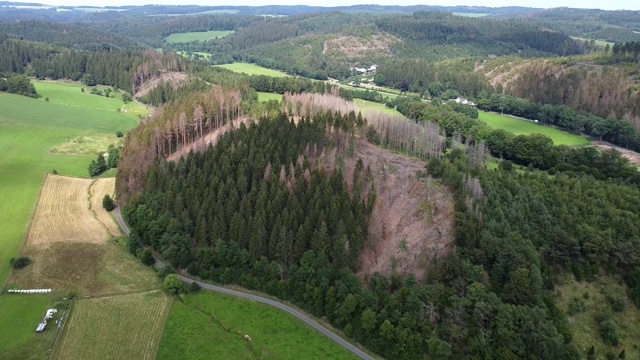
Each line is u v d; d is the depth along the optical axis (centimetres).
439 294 10144
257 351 9838
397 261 11619
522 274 10112
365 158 15175
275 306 11250
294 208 12406
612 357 9638
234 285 11938
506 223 11525
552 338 9069
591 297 10744
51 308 10644
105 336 9900
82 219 14750
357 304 10438
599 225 12069
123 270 12325
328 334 10450
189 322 10525
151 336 9994
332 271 11144
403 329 9762
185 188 13788
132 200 14338
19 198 15800
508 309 9569
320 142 15238
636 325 10356
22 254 12606
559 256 11281
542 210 12338
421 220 12456
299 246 11800
